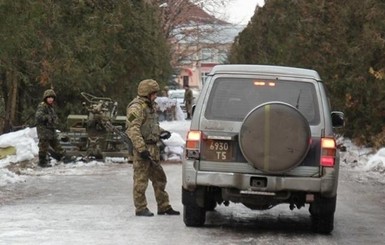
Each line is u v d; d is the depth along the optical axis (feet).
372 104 82.48
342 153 83.87
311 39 91.30
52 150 70.64
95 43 90.89
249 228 39.40
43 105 69.00
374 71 79.25
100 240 34.73
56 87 91.76
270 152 34.91
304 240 36.24
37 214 42.29
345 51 84.07
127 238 35.32
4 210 43.83
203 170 36.17
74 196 50.57
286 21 114.73
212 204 42.86
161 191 42.47
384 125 83.25
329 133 36.09
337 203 49.78
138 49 107.65
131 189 54.24
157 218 41.29
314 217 38.19
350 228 40.11
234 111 36.73
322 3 90.48
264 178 35.53
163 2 206.49
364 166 73.77
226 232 37.76
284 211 46.26
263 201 36.32
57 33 81.35
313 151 35.78
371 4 78.54
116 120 74.59
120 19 98.99
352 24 84.58
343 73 84.12
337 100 85.56
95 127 72.69
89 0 91.35
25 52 72.13
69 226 38.32
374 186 59.47
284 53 110.83
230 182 35.76
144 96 41.81
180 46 236.02
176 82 268.00
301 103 36.88
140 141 41.22
